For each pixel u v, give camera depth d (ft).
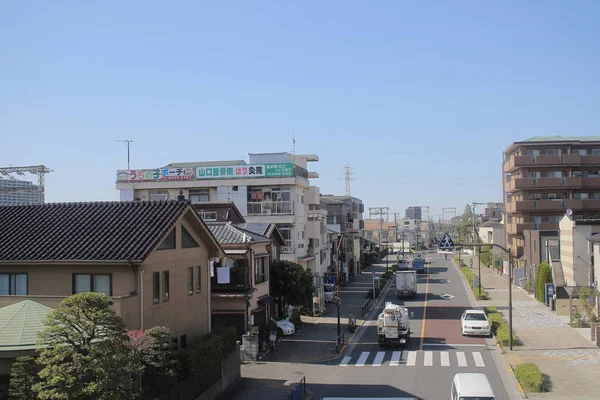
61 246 71.10
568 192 231.71
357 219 341.62
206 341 76.54
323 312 162.09
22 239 74.23
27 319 57.82
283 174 171.94
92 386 45.62
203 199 178.40
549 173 233.55
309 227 193.16
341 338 120.88
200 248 87.71
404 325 113.29
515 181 232.53
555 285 155.12
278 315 136.05
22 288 70.64
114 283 68.18
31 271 70.38
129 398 51.44
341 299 193.88
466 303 177.78
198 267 86.94
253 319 112.06
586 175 232.12
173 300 77.56
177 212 77.20
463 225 453.17
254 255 116.67
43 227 77.00
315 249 193.57
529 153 235.61
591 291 128.88
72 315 48.32
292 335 126.62
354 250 287.28
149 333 61.21
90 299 47.91
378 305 179.22
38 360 47.73
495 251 297.53
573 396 75.61
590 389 78.84
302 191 184.44
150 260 71.00
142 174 180.45
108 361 46.80
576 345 109.50
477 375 68.13
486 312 150.20
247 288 109.29
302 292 135.54
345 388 82.33
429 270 303.07
